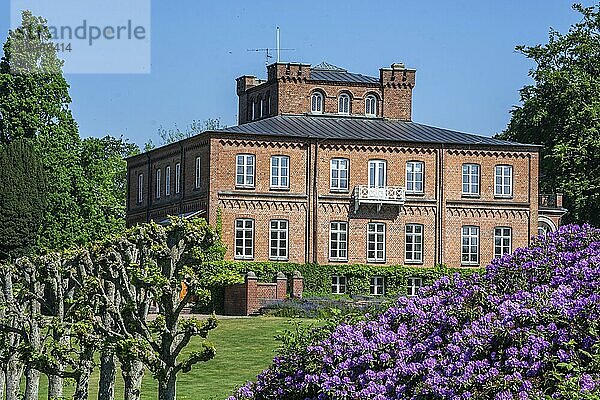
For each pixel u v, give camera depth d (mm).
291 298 59781
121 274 19922
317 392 15945
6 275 25016
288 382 16516
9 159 62875
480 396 13805
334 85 76625
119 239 20359
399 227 70000
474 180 71375
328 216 68812
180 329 19141
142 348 19094
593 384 13148
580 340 14094
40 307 27594
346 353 15867
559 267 16859
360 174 69562
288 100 76000
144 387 32500
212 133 67000
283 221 68000
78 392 21859
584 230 18734
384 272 69188
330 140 69000
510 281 16906
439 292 17312
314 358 16234
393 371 15070
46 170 70062
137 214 79125
